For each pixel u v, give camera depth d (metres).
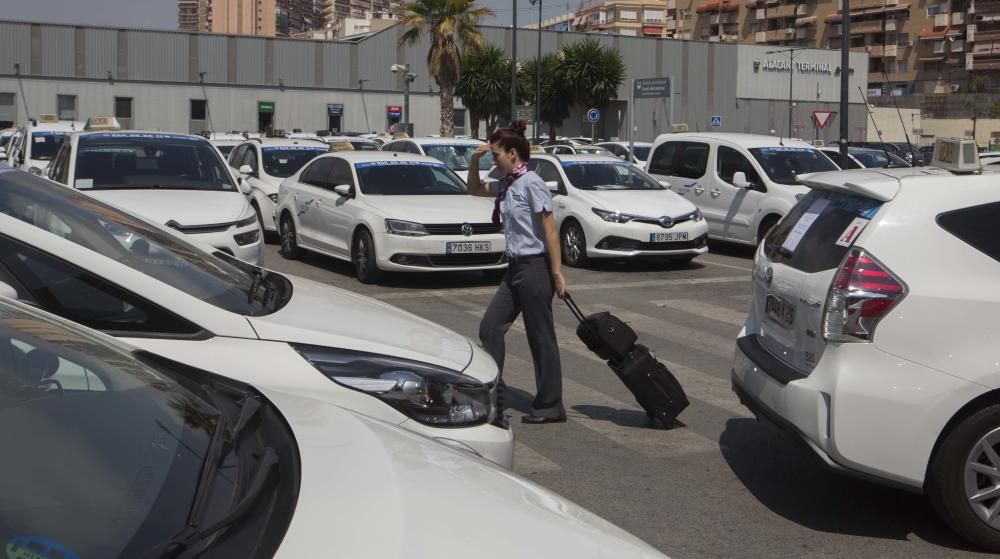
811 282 4.56
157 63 52.28
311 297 4.47
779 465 5.59
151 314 3.73
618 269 13.63
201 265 4.42
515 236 6.11
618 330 6.12
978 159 4.67
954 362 4.18
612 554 2.04
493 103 50.66
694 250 13.49
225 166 10.25
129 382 2.38
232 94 54.03
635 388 6.14
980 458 4.27
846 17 20.38
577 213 13.57
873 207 4.47
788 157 15.11
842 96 20.45
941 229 4.32
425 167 13.04
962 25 83.44
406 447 2.39
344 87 56.41
